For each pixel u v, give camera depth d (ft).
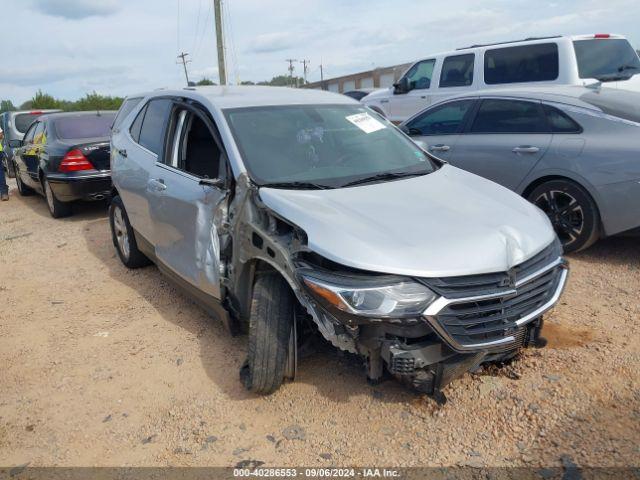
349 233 10.43
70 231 26.96
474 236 10.53
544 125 19.38
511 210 12.02
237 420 11.30
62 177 27.48
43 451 10.84
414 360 10.00
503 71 29.71
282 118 14.48
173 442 10.82
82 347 14.80
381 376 11.02
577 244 18.35
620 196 17.10
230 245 12.82
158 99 17.76
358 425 10.87
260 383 11.42
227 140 13.38
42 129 31.53
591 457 9.64
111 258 22.02
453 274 9.88
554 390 11.37
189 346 14.38
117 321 16.20
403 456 10.03
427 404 11.27
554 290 11.21
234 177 12.76
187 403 11.98
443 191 12.76
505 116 20.68
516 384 11.65
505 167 20.04
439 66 33.14
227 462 10.17
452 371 10.48
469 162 21.31
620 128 17.52
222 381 12.68
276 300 11.32
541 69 28.25
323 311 10.09
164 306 16.97
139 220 17.66
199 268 13.64
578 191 18.02
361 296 9.71
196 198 13.73
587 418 10.56
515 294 10.31
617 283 16.35
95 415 11.84
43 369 13.83
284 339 11.30
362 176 13.44
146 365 13.64
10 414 12.07
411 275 9.75
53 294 18.71
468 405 11.16
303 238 10.84
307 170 13.29
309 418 11.18
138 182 17.17
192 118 15.44
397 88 35.37
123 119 20.31
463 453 9.99
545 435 10.22
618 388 11.35
